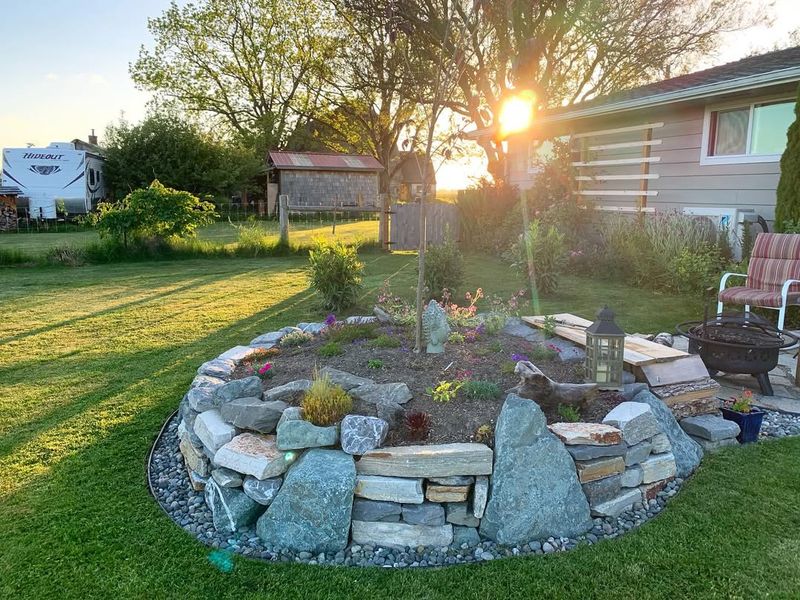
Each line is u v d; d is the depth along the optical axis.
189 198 12.74
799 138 6.66
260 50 30.16
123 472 3.22
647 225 9.40
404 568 2.41
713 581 2.26
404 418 2.98
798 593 2.18
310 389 3.09
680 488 2.98
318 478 2.55
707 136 9.41
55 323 6.70
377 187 29.12
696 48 17.09
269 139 30.50
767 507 2.76
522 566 2.39
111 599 2.21
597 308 7.22
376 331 4.63
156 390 4.48
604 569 2.35
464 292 8.31
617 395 3.38
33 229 19.95
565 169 12.29
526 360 3.70
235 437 2.92
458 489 2.58
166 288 8.94
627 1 15.17
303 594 2.23
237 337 6.02
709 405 3.66
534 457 2.63
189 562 2.44
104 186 25.69
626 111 10.30
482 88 15.62
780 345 4.08
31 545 2.54
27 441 3.60
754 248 6.13
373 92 25.42
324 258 7.10
